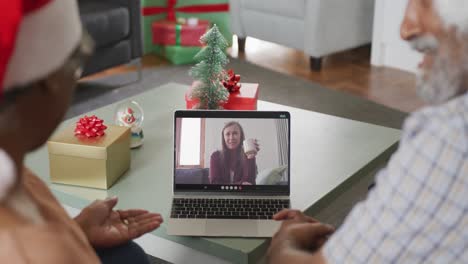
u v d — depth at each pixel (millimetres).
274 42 4648
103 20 3713
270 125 1895
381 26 4473
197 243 1681
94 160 1906
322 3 4238
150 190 1931
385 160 2242
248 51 4844
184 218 1752
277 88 4066
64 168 1936
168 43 4504
